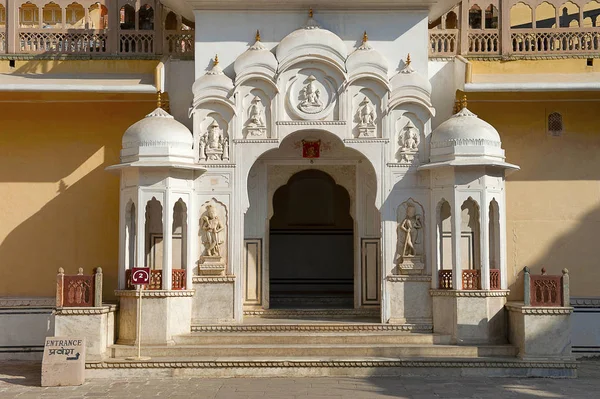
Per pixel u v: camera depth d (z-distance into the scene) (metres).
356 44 10.12
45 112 10.61
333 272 13.70
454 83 10.56
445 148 9.61
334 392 7.83
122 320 9.39
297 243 13.73
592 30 10.55
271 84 9.93
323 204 13.81
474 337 9.30
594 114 10.66
